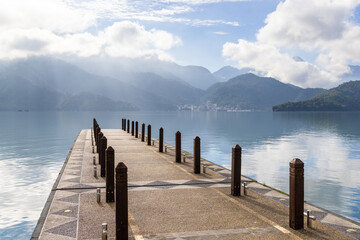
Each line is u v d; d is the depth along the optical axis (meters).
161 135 19.36
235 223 7.11
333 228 6.86
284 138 44.00
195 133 52.59
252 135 49.06
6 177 17.64
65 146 33.19
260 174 19.19
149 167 14.12
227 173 12.85
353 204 13.45
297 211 6.76
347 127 70.75
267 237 6.34
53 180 16.88
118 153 18.72
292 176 6.82
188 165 14.74
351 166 22.44
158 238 6.26
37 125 76.44
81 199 8.93
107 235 6.30
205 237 6.32
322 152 29.70
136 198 9.09
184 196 9.34
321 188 16.17
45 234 6.39
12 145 34.03
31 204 12.41
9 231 9.56
